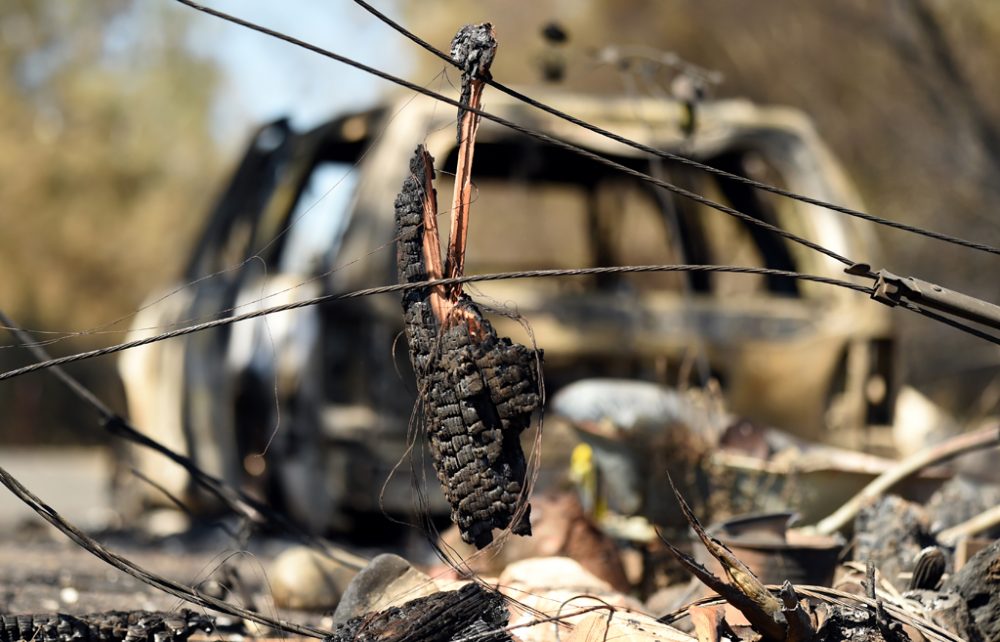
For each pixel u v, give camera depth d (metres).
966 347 20.69
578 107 11.41
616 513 8.20
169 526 12.62
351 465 10.02
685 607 5.20
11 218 48.75
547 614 5.03
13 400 42.75
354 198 10.73
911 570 6.38
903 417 11.91
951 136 22.66
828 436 10.93
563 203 15.02
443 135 10.90
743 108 12.30
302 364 10.52
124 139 52.03
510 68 27.98
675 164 12.16
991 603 5.14
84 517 16.03
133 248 49.22
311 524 10.43
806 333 10.93
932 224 22.72
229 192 13.62
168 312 13.44
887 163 23.45
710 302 10.81
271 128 13.38
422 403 4.76
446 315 4.67
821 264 11.59
